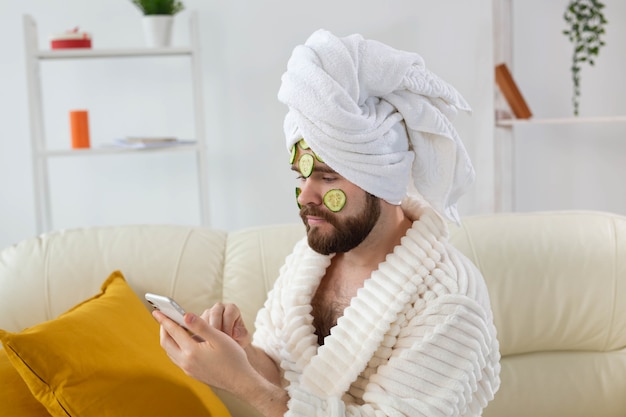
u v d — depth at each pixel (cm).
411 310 139
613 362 207
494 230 213
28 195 350
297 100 136
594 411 204
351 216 139
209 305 205
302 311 151
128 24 346
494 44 322
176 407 171
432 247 143
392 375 134
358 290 142
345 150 136
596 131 359
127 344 176
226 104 353
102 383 165
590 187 362
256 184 358
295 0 349
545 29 354
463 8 350
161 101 351
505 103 334
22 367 161
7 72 343
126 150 310
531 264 209
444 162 146
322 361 141
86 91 347
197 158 353
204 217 323
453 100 147
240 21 349
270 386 136
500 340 206
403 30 353
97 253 207
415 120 142
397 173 140
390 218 147
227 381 135
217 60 350
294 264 158
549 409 203
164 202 357
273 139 356
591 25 352
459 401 132
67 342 166
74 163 350
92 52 306
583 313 206
